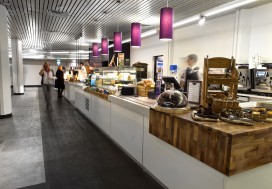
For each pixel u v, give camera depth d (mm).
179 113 2064
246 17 5719
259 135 1555
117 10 6188
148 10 6203
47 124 5133
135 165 2908
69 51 17000
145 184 2430
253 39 5691
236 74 2092
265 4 5324
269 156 1663
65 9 6078
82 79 8781
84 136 4195
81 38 10875
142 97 3508
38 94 12430
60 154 3262
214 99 1953
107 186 2375
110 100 3785
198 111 1956
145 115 2555
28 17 6895
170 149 2131
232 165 1438
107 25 8086
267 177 1725
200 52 7289
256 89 4707
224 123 1699
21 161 2982
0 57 5547
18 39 11508
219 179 1543
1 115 5719
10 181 2434
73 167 2826
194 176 1806
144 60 10836
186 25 7789
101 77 5441
